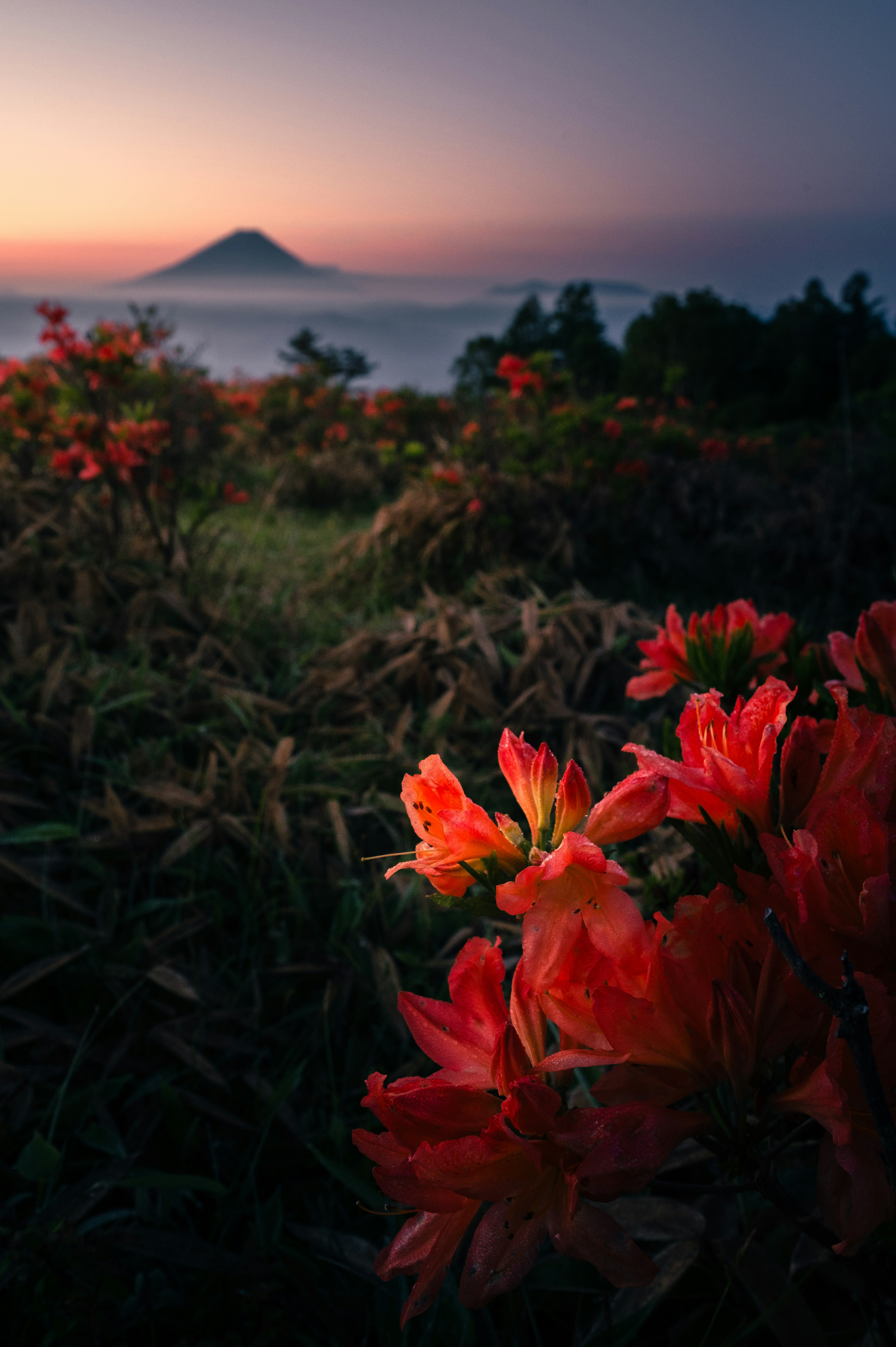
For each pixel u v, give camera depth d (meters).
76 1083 1.79
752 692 1.40
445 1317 1.31
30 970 1.92
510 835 0.79
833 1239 0.83
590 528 5.94
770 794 0.81
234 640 3.74
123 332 4.43
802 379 37.47
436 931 2.30
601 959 0.75
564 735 3.29
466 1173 0.69
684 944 0.74
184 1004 1.99
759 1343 1.30
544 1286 1.37
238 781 2.64
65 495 4.65
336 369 12.57
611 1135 0.66
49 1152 1.47
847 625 5.16
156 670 3.53
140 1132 1.66
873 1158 0.69
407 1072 1.82
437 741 3.13
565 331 53.88
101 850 2.42
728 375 40.69
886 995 0.66
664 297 40.44
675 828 0.86
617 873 0.68
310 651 3.92
